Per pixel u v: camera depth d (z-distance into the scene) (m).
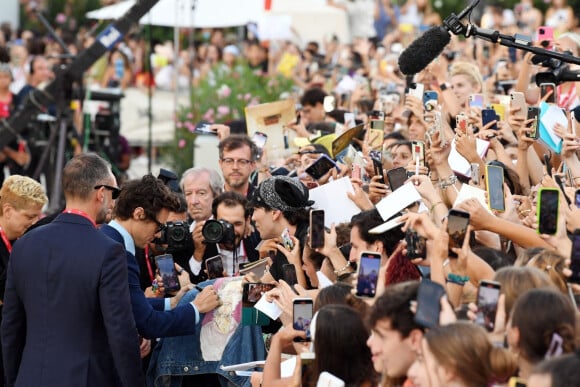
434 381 6.51
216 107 21.33
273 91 21.56
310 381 7.82
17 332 9.85
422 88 12.48
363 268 7.98
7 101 21.53
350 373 7.64
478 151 11.17
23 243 9.76
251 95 21.39
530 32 24.70
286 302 8.91
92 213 9.81
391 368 7.02
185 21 27.12
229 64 26.03
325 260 9.80
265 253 10.78
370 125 12.68
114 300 9.44
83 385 9.43
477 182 10.35
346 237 10.13
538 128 10.26
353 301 8.15
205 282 10.23
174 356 9.96
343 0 29.09
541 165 11.45
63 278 9.53
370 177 12.05
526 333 6.61
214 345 9.90
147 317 9.71
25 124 19.39
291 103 14.79
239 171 13.08
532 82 14.66
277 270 10.62
